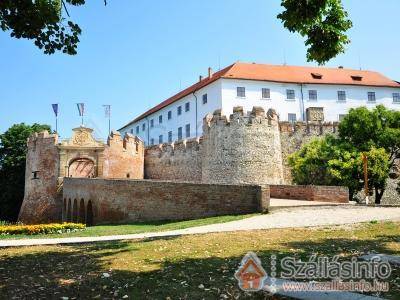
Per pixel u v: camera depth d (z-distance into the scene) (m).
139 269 9.95
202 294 7.66
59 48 11.26
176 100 61.44
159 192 25.72
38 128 61.69
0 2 10.16
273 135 39.69
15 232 22.36
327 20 11.02
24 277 9.84
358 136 37.44
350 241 12.60
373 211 21.69
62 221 42.22
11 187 56.91
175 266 10.00
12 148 58.19
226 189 22.91
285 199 28.72
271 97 53.81
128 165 48.56
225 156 38.25
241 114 38.44
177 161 48.06
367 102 56.81
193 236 15.14
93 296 7.92
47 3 10.63
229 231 16.02
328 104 55.66
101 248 13.97
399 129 36.88
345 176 34.06
